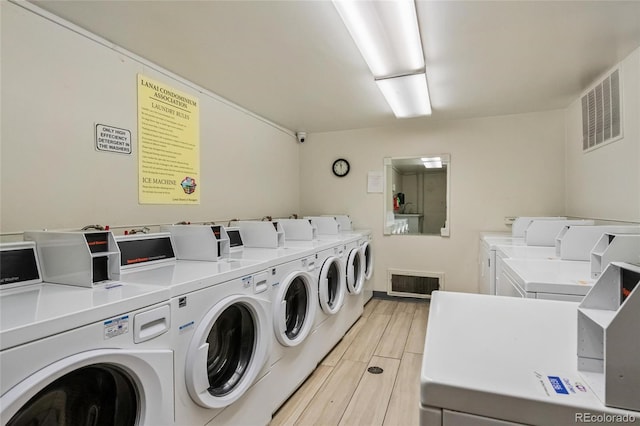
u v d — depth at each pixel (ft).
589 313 2.29
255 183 11.66
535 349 2.54
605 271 2.46
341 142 14.57
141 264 5.82
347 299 10.38
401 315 12.04
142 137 7.30
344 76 8.46
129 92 7.01
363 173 14.25
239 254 7.03
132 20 5.87
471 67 8.02
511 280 5.57
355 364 8.32
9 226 5.09
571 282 4.40
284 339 6.25
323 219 12.26
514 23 6.07
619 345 1.86
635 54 7.06
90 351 2.99
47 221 5.57
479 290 12.04
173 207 8.11
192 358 4.12
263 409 5.71
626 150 7.38
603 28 6.25
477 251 12.70
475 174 12.69
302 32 6.32
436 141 13.17
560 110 11.58
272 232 8.23
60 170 5.76
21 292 3.81
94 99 6.31
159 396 3.62
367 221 14.24
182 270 5.20
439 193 14.42
